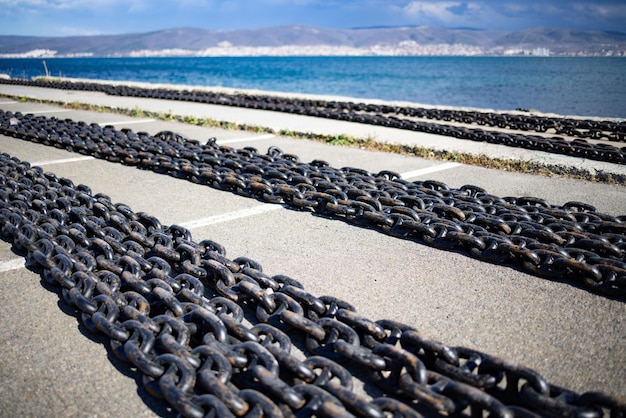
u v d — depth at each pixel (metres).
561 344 2.83
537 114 12.06
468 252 4.03
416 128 9.20
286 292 2.96
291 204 5.12
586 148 7.02
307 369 2.27
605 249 3.61
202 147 6.96
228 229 4.61
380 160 7.30
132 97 15.59
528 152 7.26
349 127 9.59
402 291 3.44
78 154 7.56
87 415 2.31
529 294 3.37
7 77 25.34
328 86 39.56
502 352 2.76
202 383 2.19
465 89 33.78
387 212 4.47
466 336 2.91
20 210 4.45
